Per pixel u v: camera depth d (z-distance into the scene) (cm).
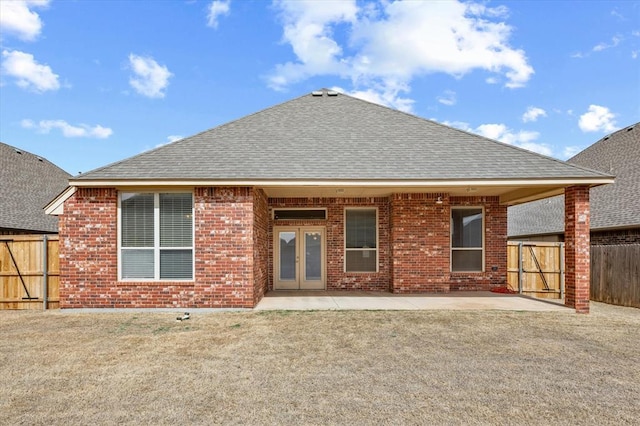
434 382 528
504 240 1362
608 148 2036
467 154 1116
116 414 437
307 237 1376
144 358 629
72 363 605
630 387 516
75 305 997
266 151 1115
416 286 1268
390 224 1320
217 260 1002
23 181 1956
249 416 430
